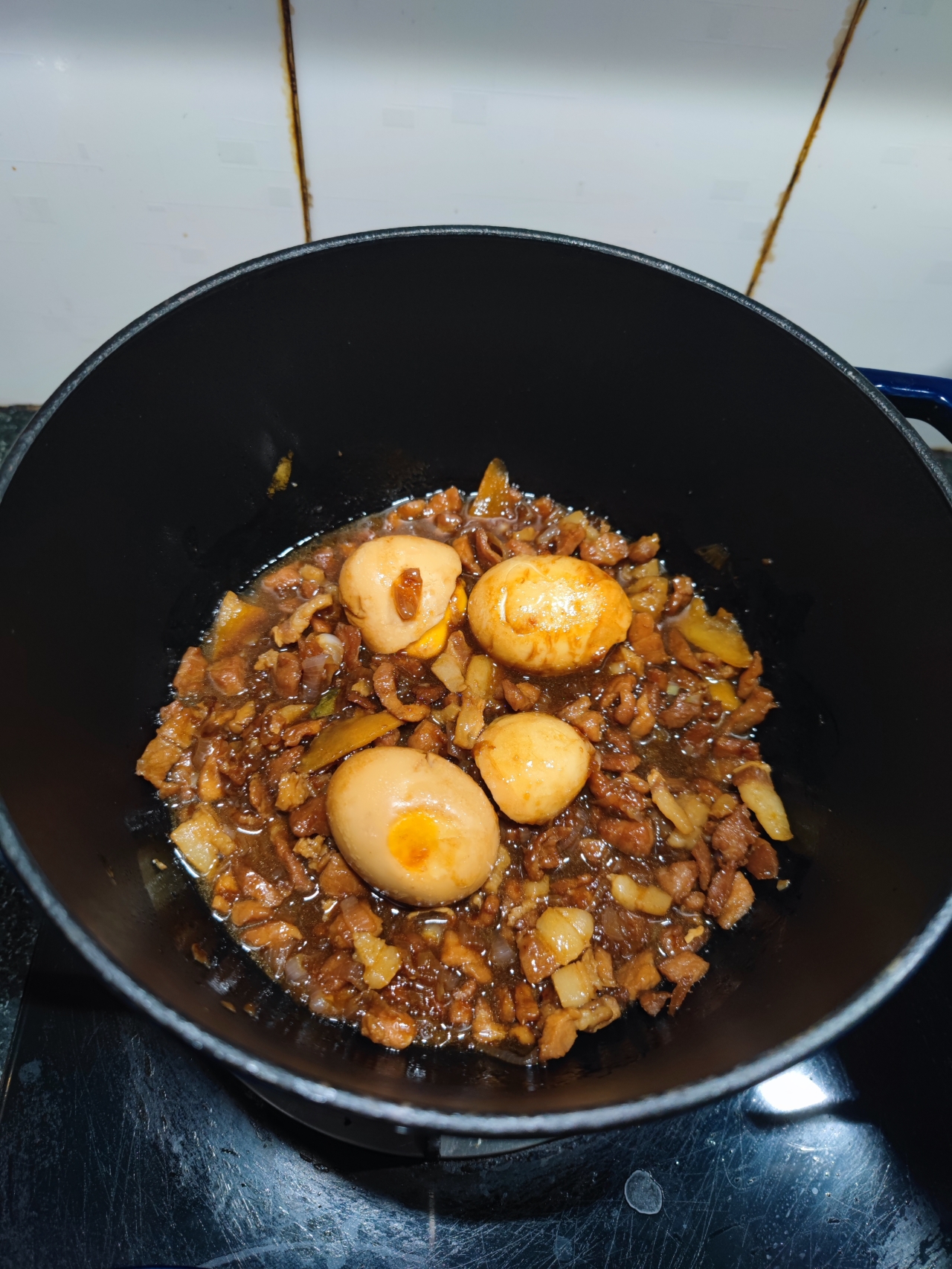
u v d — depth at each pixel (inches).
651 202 11.5
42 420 8.5
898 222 11.6
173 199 11.4
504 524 12.9
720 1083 6.4
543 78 10.2
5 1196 8.5
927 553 8.8
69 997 9.4
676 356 10.5
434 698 11.1
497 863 10.1
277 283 9.8
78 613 9.6
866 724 9.8
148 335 9.3
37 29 9.6
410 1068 8.8
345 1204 8.5
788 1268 8.3
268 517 12.2
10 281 12.3
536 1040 9.3
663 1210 8.5
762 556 11.5
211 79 10.2
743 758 11.4
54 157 10.8
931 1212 8.6
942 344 13.2
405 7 9.5
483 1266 8.3
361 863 9.4
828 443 9.9
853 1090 9.1
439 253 9.9
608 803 10.5
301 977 9.7
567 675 11.5
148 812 10.5
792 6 9.5
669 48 9.9
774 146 10.8
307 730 10.8
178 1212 8.5
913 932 7.3
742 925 10.3
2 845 6.8
